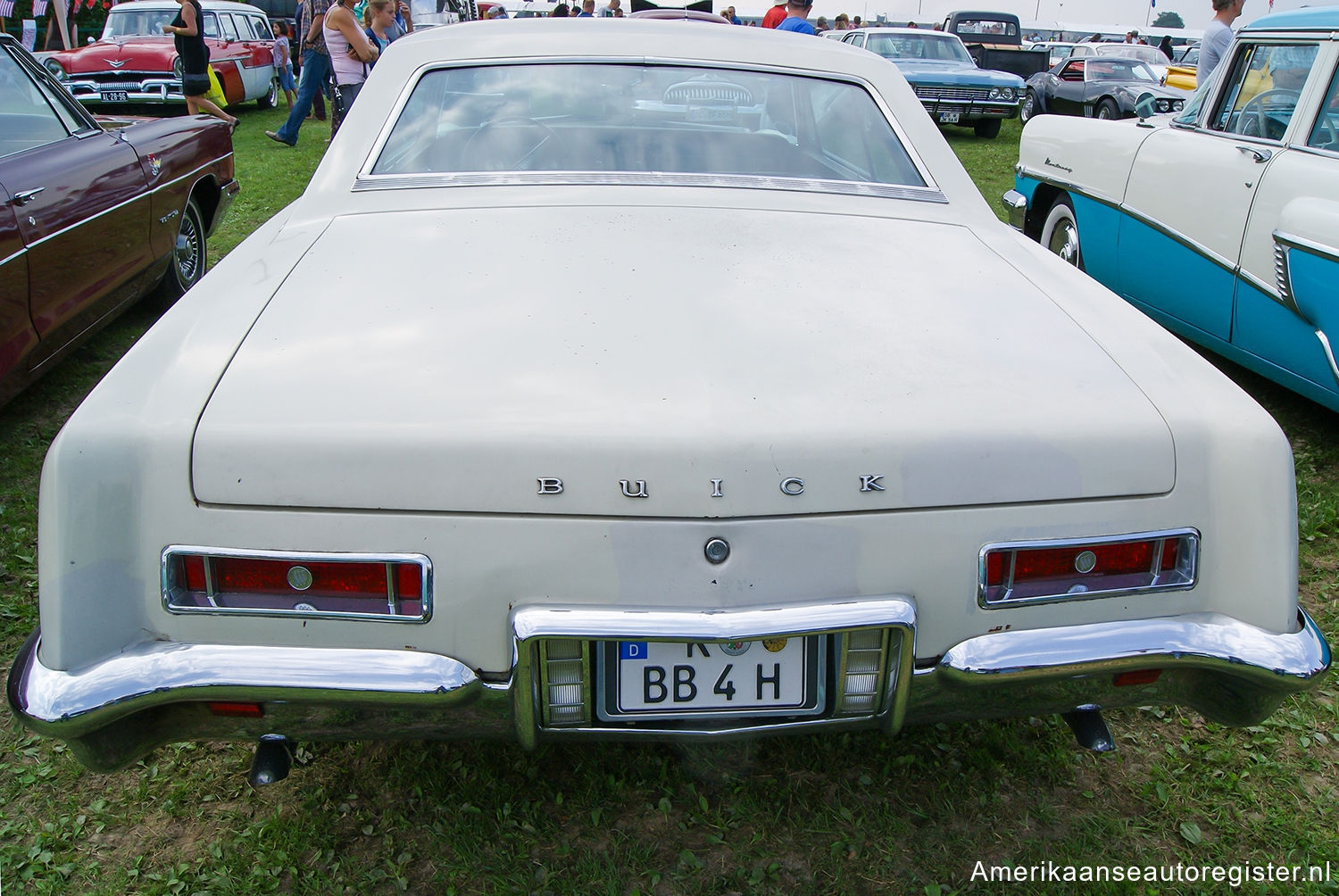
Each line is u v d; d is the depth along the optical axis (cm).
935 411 147
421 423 141
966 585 147
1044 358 163
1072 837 187
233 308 171
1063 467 147
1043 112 1537
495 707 148
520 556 141
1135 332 175
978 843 185
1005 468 145
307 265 188
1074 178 478
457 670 144
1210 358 462
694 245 197
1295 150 346
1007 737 210
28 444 354
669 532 141
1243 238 362
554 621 141
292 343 159
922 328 170
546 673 149
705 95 245
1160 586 153
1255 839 187
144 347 161
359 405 144
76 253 353
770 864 179
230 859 180
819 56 257
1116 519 149
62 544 141
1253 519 152
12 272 310
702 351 158
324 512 141
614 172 229
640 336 161
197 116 502
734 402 146
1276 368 359
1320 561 288
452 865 179
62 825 188
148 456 141
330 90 1000
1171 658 151
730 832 187
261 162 900
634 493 140
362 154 232
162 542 142
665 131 240
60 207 343
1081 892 175
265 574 143
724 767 203
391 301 172
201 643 145
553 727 153
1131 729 217
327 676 142
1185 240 396
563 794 195
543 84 243
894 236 213
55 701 139
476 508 140
